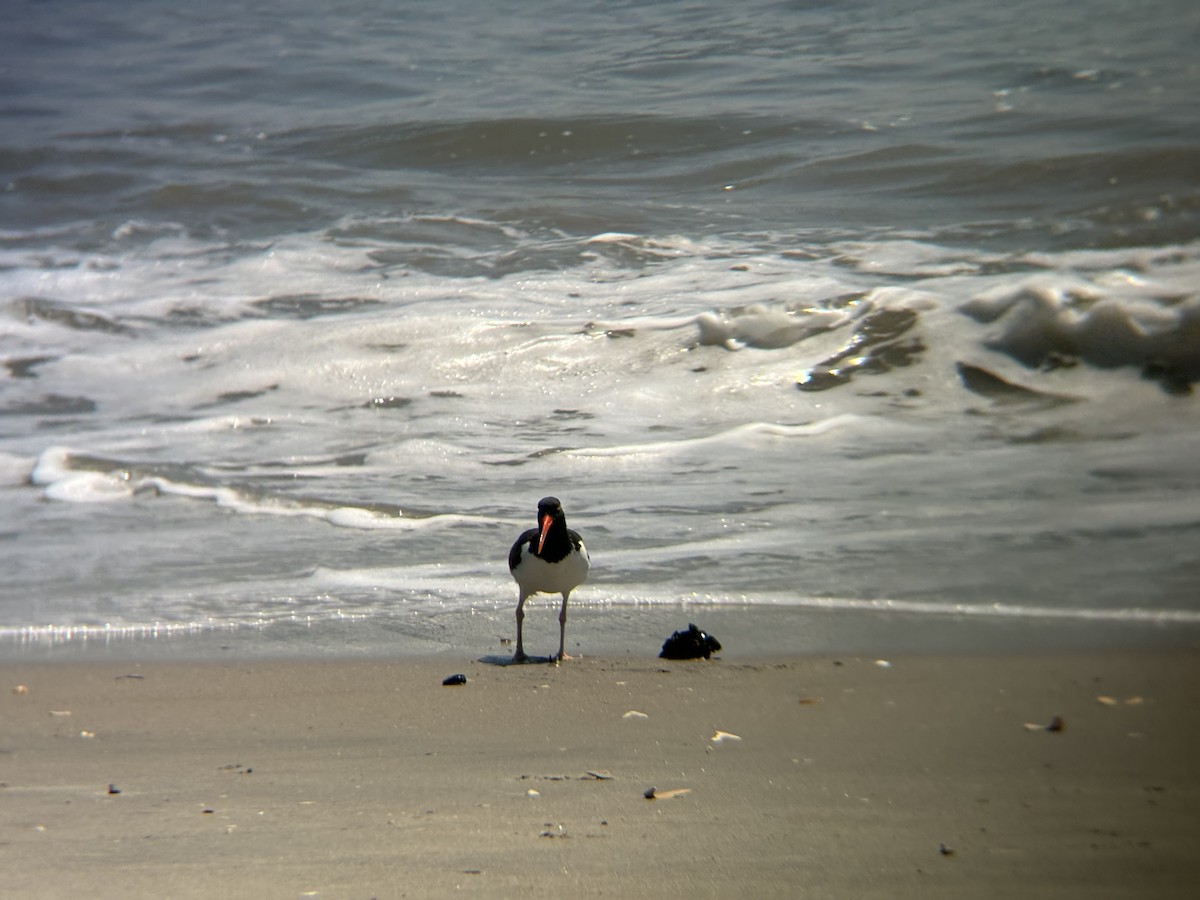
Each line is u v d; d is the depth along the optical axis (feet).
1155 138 77.46
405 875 17.62
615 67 103.35
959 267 61.77
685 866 17.83
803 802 20.49
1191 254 60.75
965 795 20.56
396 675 30.63
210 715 27.55
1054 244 64.08
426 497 45.03
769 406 51.52
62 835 19.65
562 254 69.21
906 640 31.24
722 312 58.29
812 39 104.99
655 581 37.09
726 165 82.38
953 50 98.89
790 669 29.63
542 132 90.38
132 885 17.39
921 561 36.81
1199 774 21.33
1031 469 43.86
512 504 44.14
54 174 91.25
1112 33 99.14
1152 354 51.21
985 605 33.32
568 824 19.74
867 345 54.85
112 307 65.98
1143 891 16.65
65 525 43.75
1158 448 44.91
